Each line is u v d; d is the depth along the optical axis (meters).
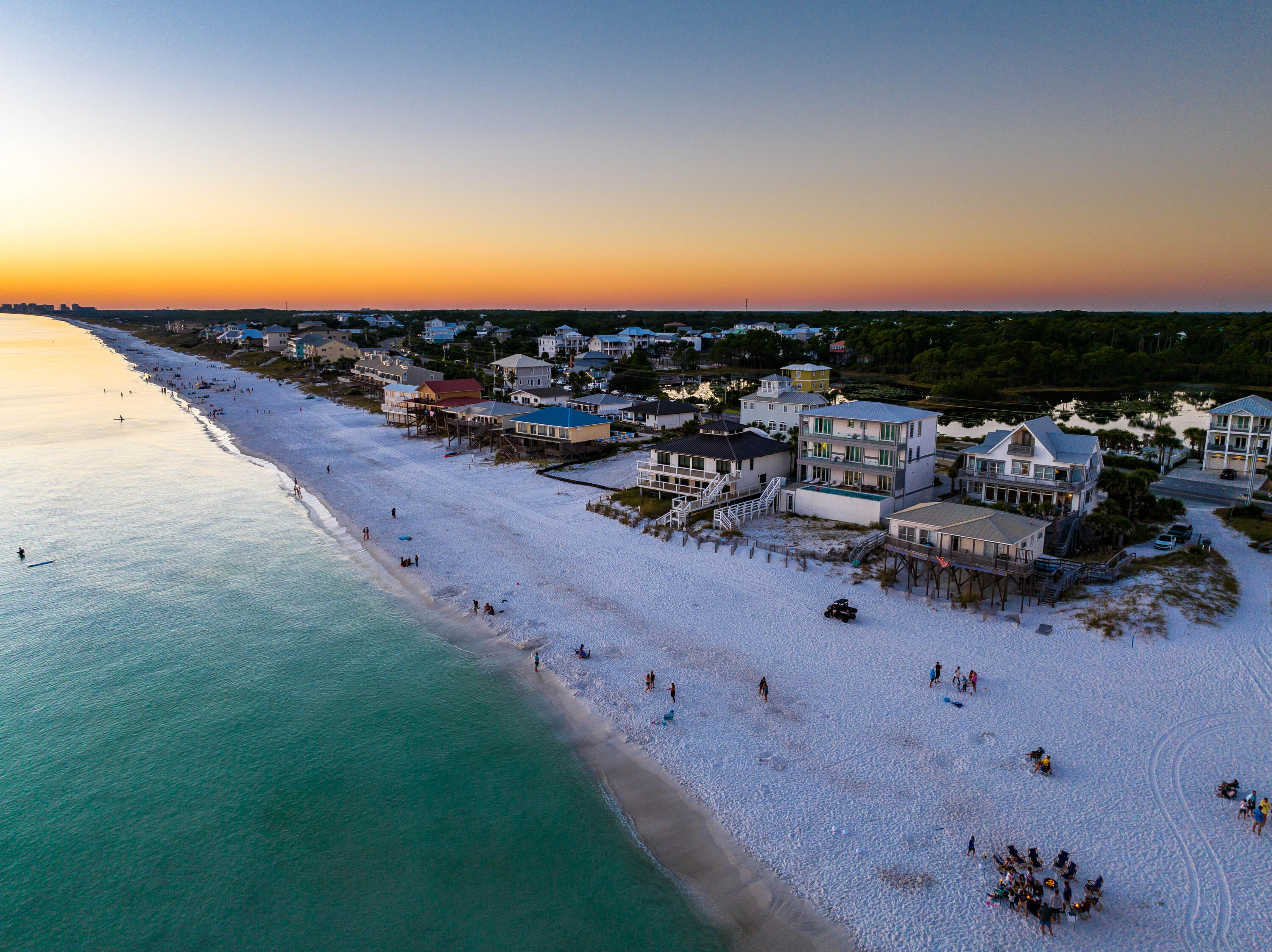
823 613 50.62
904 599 51.94
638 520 70.81
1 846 32.78
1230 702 38.34
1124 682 40.50
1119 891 27.62
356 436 129.00
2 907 29.47
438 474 97.31
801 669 43.88
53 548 72.31
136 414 160.62
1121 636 44.47
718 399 150.12
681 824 32.41
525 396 130.75
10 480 99.31
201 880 30.69
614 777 35.69
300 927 28.17
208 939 27.81
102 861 31.81
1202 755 34.69
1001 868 28.80
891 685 41.69
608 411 128.38
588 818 33.25
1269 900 26.91
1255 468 84.44
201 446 124.38
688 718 39.84
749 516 69.62
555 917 28.11
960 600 50.66
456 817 33.72
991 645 45.16
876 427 68.81
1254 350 184.00
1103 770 34.06
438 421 123.25
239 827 33.69
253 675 47.34
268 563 67.31
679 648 47.22
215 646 51.38
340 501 86.56
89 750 39.75
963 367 190.75
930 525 52.88
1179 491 77.69
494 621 53.00
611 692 42.75
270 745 39.81
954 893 27.95
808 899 28.17
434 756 38.22
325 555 69.06
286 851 32.09
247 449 120.75
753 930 27.05
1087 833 30.42
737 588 55.53
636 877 29.83
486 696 43.53
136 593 60.88
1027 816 31.53
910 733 37.47
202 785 36.62
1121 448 99.12
